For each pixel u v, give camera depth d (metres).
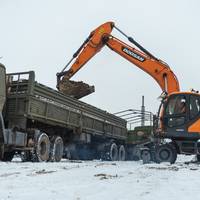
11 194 4.18
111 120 19.47
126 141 21.42
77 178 6.12
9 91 12.33
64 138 15.65
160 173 7.58
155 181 5.90
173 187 5.13
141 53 17.88
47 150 12.75
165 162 13.27
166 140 13.65
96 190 4.63
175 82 17.25
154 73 17.52
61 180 5.79
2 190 4.52
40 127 13.55
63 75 18.03
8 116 12.13
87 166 9.64
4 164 9.49
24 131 12.12
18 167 8.52
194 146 13.30
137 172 7.73
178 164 12.28
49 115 13.15
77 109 15.43
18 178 5.94
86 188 4.81
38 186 4.96
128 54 18.03
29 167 8.61
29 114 11.90
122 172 7.67
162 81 17.41
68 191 4.50
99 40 18.27
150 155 13.79
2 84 11.72
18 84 12.20
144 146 15.04
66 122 14.43
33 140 12.17
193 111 13.30
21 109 11.94
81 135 15.89
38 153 12.12
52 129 14.45
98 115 17.75
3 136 11.08
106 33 18.34
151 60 17.64
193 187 5.17
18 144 11.78
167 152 13.38
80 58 18.16
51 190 4.56
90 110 16.80
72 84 16.91
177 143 13.45
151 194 4.36
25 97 11.91
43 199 3.87
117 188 4.87
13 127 11.90
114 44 18.25
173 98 13.59
